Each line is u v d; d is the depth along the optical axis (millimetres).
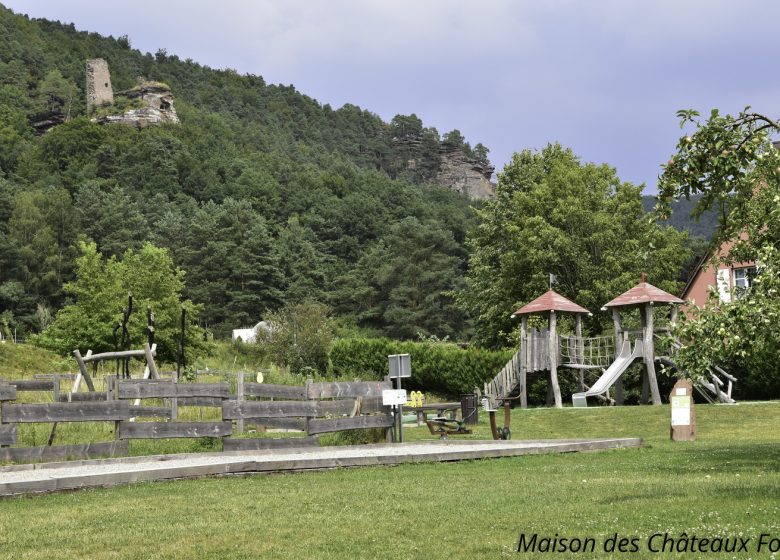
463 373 40625
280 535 8484
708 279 38250
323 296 119812
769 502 9492
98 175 174250
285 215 170250
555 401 33969
